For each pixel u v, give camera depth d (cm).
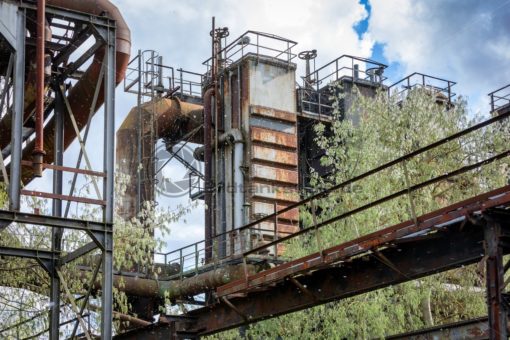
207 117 3962
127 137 4066
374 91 4244
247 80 3900
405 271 1567
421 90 3053
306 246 2894
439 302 2794
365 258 1644
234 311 1958
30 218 1772
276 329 2669
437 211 1438
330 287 1738
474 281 2753
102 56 2077
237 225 3744
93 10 2083
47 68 2041
